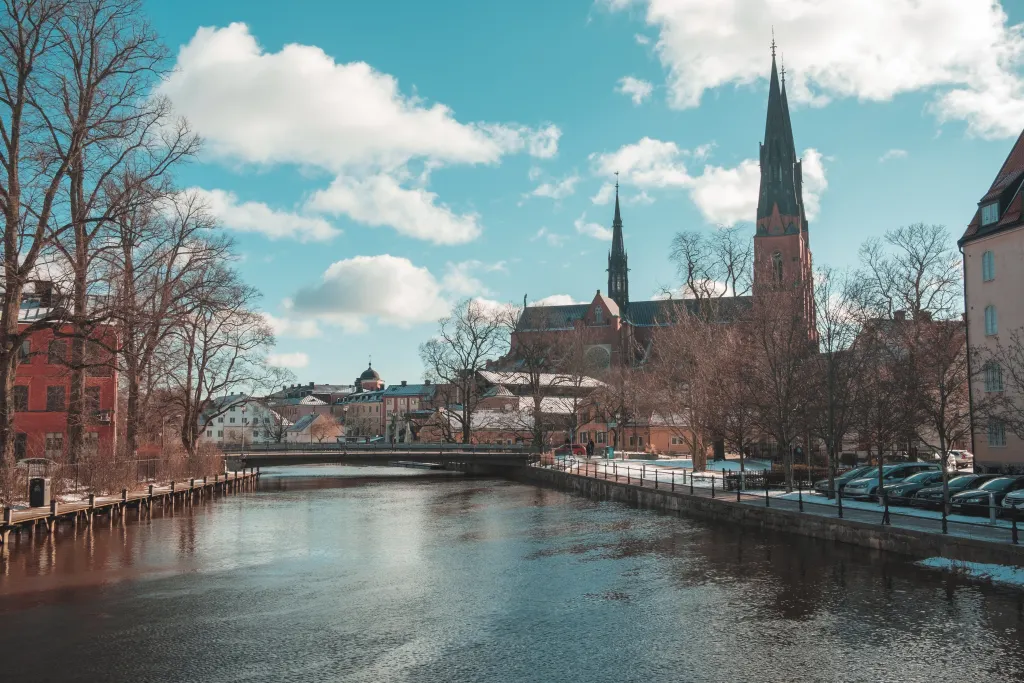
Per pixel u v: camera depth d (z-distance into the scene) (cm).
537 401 9475
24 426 6362
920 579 2278
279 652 1728
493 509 4619
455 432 10906
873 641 1736
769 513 3347
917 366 4156
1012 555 2175
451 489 6316
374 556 2939
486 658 1681
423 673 1589
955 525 2658
